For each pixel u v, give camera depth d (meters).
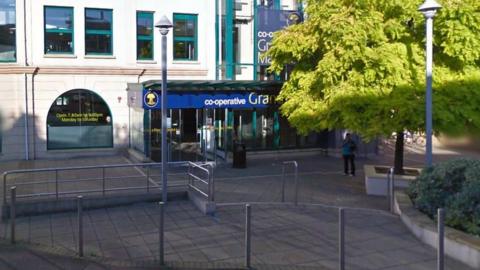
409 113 12.98
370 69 13.72
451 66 14.69
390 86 13.93
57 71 21.30
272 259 8.30
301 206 12.48
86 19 21.84
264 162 21.61
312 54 15.71
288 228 10.25
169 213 11.41
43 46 21.19
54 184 14.77
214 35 23.44
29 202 11.21
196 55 23.42
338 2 14.12
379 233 9.97
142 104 18.41
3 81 20.66
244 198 13.74
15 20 20.83
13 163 20.19
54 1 21.25
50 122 21.52
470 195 9.02
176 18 23.09
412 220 9.88
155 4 22.67
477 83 14.03
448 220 9.11
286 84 16.66
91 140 22.19
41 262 8.11
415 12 13.93
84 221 10.73
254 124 22.94
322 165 20.94
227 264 8.01
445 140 14.95
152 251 8.67
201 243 9.13
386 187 14.40
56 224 10.52
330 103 14.09
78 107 21.88
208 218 10.97
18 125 20.97
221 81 19.92
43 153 21.39
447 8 13.13
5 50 20.88
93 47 22.03
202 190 14.22
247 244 7.90
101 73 21.97
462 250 8.20
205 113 20.80
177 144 20.30
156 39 22.80
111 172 17.62
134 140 22.05
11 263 8.05
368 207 12.87
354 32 13.29
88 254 8.52
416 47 14.34
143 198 12.34
